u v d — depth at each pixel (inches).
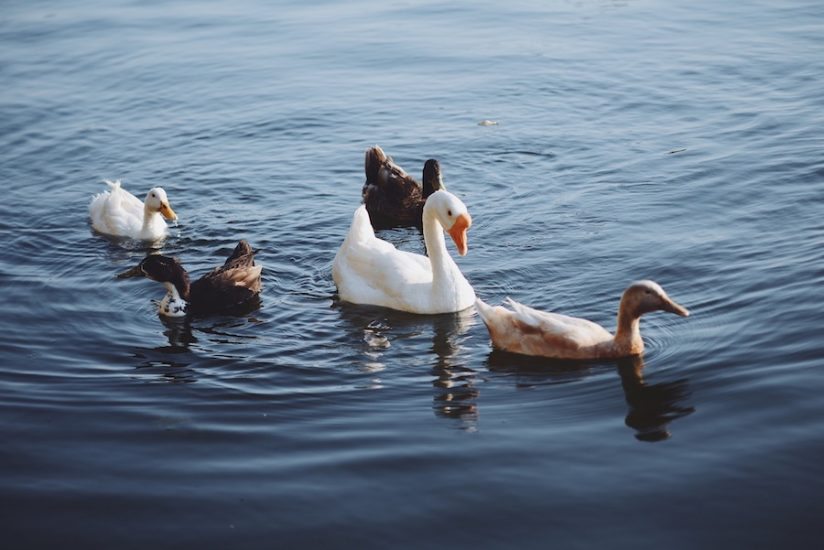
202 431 446.9
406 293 573.6
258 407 467.5
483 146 807.7
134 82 983.0
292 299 593.9
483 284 593.3
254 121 880.3
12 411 467.5
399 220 722.2
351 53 1031.6
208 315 574.2
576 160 770.2
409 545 366.0
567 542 362.9
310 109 898.7
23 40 1113.4
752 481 387.9
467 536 368.8
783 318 510.3
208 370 507.2
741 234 621.3
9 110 925.2
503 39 1051.3
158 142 848.3
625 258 605.0
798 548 354.0
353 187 754.8
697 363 478.3
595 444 419.8
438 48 1032.8
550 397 462.9
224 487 403.2
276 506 389.7
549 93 906.7
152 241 680.4
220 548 369.1
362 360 514.6
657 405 447.2
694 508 375.9
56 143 853.2
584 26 1080.8
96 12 1206.9
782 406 433.4
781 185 689.6
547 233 652.1
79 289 609.0
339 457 420.8
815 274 553.0
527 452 416.8
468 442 427.2
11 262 649.0
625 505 379.6
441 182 729.6
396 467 410.9
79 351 531.2
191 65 1019.3
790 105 842.2
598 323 533.0
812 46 981.8
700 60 964.0
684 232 633.0
